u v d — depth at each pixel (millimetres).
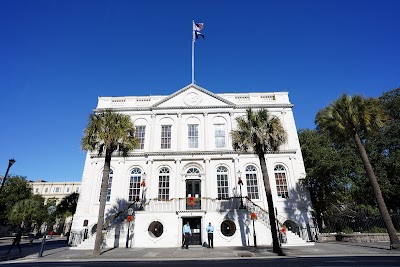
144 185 22703
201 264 10953
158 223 21594
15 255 15156
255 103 27328
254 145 16875
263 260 11992
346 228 22484
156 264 11234
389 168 21203
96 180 23969
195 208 22281
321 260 11281
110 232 19672
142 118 26703
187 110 26625
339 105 18062
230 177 23797
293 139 25547
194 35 29844
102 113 18203
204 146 25047
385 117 18062
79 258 13820
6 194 41312
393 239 14898
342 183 20516
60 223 57375
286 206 22812
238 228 19750
